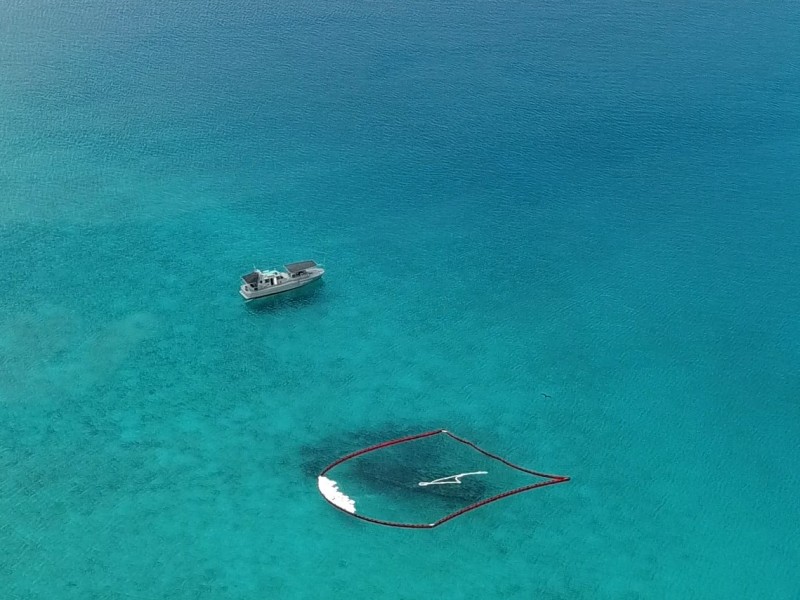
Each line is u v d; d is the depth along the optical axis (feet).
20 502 263.49
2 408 297.33
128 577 241.96
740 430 303.07
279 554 251.19
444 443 292.40
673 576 250.98
